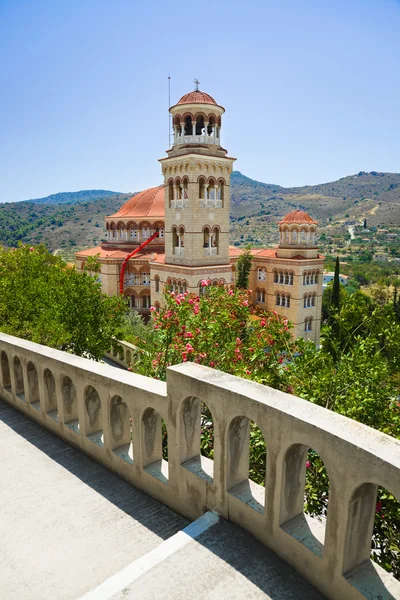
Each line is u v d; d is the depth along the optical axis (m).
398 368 12.98
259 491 6.51
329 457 4.98
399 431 10.80
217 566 5.70
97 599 5.22
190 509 7.10
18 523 7.14
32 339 21.80
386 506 8.91
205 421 11.15
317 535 5.63
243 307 15.34
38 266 29.45
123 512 7.38
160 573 5.59
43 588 5.87
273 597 5.26
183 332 13.59
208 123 47.97
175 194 50.34
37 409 10.64
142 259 63.22
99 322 27.97
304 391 11.67
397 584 5.00
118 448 8.60
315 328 64.62
